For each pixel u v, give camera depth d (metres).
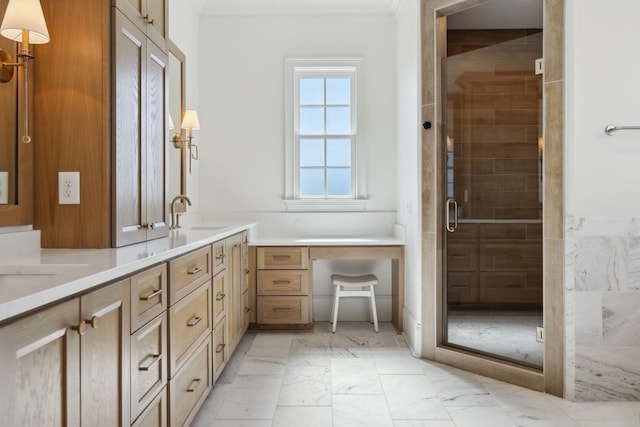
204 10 3.99
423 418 2.13
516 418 2.13
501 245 2.76
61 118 1.71
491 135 2.81
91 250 1.65
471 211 2.86
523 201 2.70
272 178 4.08
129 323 1.33
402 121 3.68
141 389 1.42
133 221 1.89
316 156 4.13
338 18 4.04
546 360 2.42
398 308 3.59
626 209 2.31
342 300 4.02
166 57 2.27
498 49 2.77
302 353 3.09
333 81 4.12
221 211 4.06
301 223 4.06
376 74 4.05
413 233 3.23
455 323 2.93
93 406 1.12
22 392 0.86
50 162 1.71
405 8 3.50
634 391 2.32
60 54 1.71
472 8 2.84
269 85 4.06
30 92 1.71
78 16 1.70
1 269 1.31
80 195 1.71
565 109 2.32
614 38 2.29
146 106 2.02
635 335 2.31
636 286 2.31
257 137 4.07
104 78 1.71
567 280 2.33
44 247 1.71
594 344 2.32
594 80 2.30
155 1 2.16
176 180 3.34
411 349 3.18
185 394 1.86
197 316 2.05
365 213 4.04
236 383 2.56
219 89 4.06
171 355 1.68
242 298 3.23
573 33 2.29
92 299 1.11
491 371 2.65
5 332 0.81
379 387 2.51
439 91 2.95
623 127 2.26
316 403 2.30
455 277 2.93
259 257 3.57
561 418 2.13
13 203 1.62
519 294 2.67
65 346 1.00
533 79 2.65
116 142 1.74
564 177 2.34
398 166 3.90
